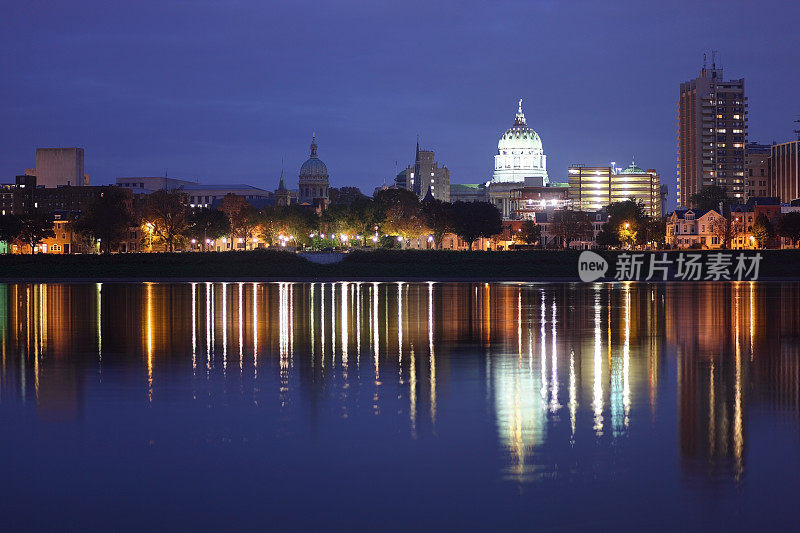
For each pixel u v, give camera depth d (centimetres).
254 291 11519
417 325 6488
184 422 3045
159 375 4056
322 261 16925
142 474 2447
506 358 4638
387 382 3850
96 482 2381
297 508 2184
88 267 15612
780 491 2283
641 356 4706
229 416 3142
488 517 2119
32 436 2850
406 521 2097
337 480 2388
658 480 2372
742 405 3319
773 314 7381
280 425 3000
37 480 2398
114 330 6116
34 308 8231
